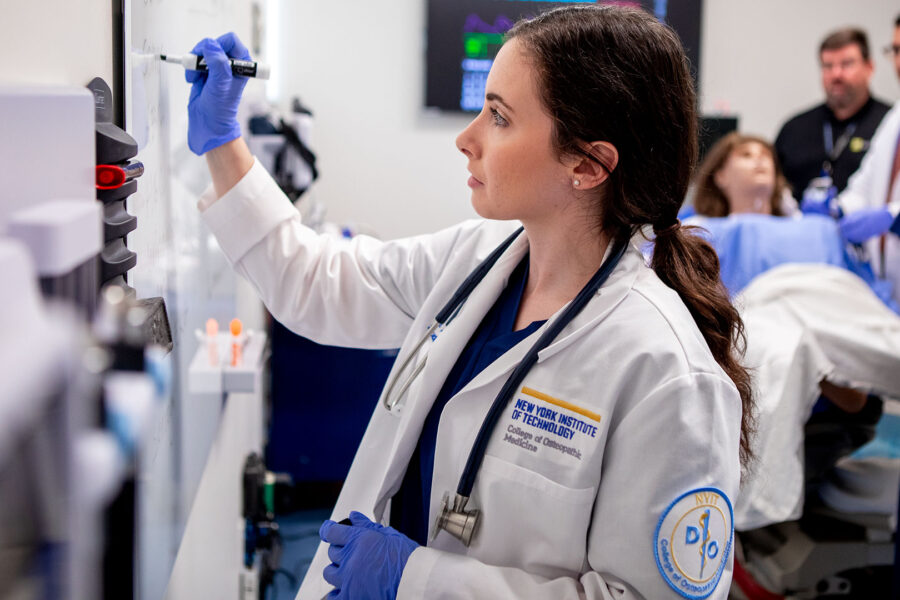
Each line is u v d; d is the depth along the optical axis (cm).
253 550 204
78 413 30
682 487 78
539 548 85
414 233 418
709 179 297
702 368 82
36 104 50
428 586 82
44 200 51
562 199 90
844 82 366
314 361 277
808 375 218
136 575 45
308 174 260
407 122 407
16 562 28
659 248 94
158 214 95
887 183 321
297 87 399
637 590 80
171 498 97
